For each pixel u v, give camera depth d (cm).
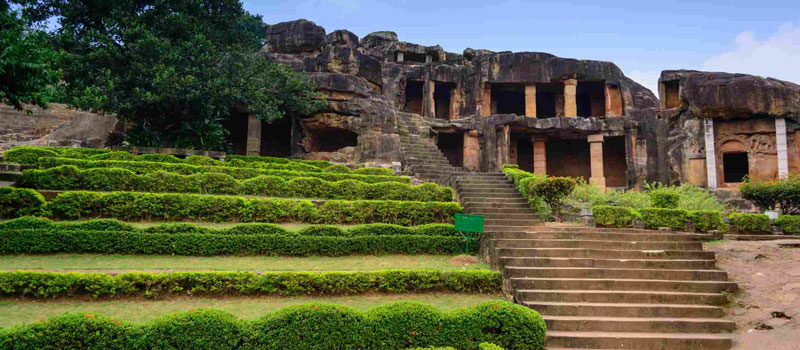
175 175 1481
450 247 1300
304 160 2234
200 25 2270
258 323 732
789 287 990
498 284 1067
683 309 940
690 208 1883
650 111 2897
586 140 3291
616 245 1216
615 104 3103
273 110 2230
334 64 2670
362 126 2453
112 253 1084
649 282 1031
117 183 1413
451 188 1792
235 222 1349
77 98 1778
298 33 3086
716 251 1222
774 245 1214
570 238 1274
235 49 2267
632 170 2847
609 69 3111
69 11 2030
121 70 1967
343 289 997
